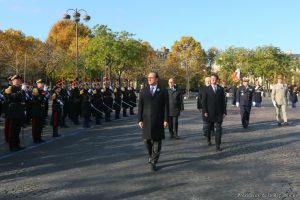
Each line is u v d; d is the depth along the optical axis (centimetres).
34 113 1366
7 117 1221
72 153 1156
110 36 4997
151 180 828
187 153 1138
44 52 6369
